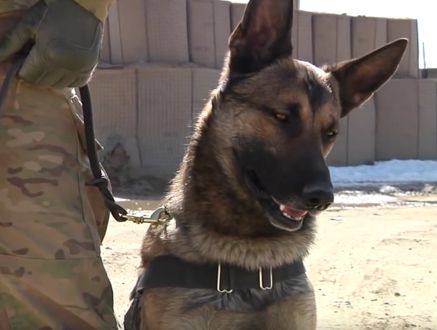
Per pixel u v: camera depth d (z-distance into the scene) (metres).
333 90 1.24
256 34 1.22
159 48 5.39
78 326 0.94
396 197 5.05
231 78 1.21
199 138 1.20
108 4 0.97
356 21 6.59
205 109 1.25
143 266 1.20
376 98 6.66
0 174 0.94
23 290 0.92
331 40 6.43
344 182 5.93
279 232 1.14
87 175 1.05
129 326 1.23
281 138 1.14
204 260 1.11
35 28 0.94
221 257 1.11
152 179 5.03
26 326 0.92
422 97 6.75
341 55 6.48
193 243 1.12
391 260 2.60
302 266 1.17
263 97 1.17
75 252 0.95
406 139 6.73
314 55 6.39
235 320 1.12
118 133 5.07
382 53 1.31
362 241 2.98
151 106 5.10
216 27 5.67
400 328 1.81
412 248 2.84
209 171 1.16
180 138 5.11
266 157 1.15
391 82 6.71
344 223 3.53
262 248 1.12
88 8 0.95
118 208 1.07
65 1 0.94
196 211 1.15
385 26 6.74
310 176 1.10
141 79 5.09
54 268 0.93
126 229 3.03
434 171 6.45
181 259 1.11
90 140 1.03
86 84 1.01
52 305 0.93
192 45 5.57
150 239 1.19
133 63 5.30
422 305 2.03
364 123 6.52
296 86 1.17
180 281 1.10
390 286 2.22
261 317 1.13
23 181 0.94
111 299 0.99
